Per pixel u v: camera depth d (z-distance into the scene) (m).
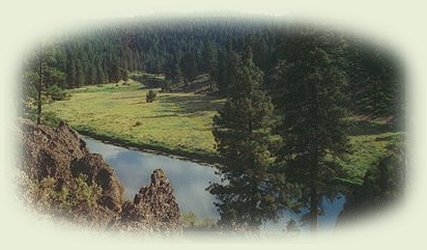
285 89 28.27
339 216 24.44
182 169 56.53
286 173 28.25
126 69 180.50
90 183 27.69
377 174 23.34
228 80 102.19
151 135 74.88
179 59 161.12
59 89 48.09
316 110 27.12
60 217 21.08
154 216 22.50
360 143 55.91
